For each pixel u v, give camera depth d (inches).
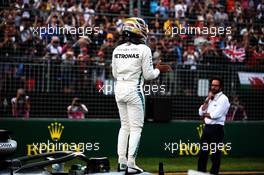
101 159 809.5
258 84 1907.0
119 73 1058.1
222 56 1903.3
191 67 1830.7
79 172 778.8
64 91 1712.6
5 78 1649.9
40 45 1736.0
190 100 1834.4
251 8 2048.5
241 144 1934.1
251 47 1934.1
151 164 1649.9
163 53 1830.7
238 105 1888.5
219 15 2053.4
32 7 1802.4
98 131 1761.8
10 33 1695.4
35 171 765.3
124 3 1907.0
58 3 1859.0
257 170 1625.2
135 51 1042.1
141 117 1043.3
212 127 1326.3
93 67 1732.3
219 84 1325.0
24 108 1676.9
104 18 1831.9
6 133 781.9
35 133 1690.5
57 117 1713.8
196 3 2038.6
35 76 1680.6
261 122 1963.6
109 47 1784.0
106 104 1766.7
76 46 1769.2
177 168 1587.1
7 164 778.2
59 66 1700.3
